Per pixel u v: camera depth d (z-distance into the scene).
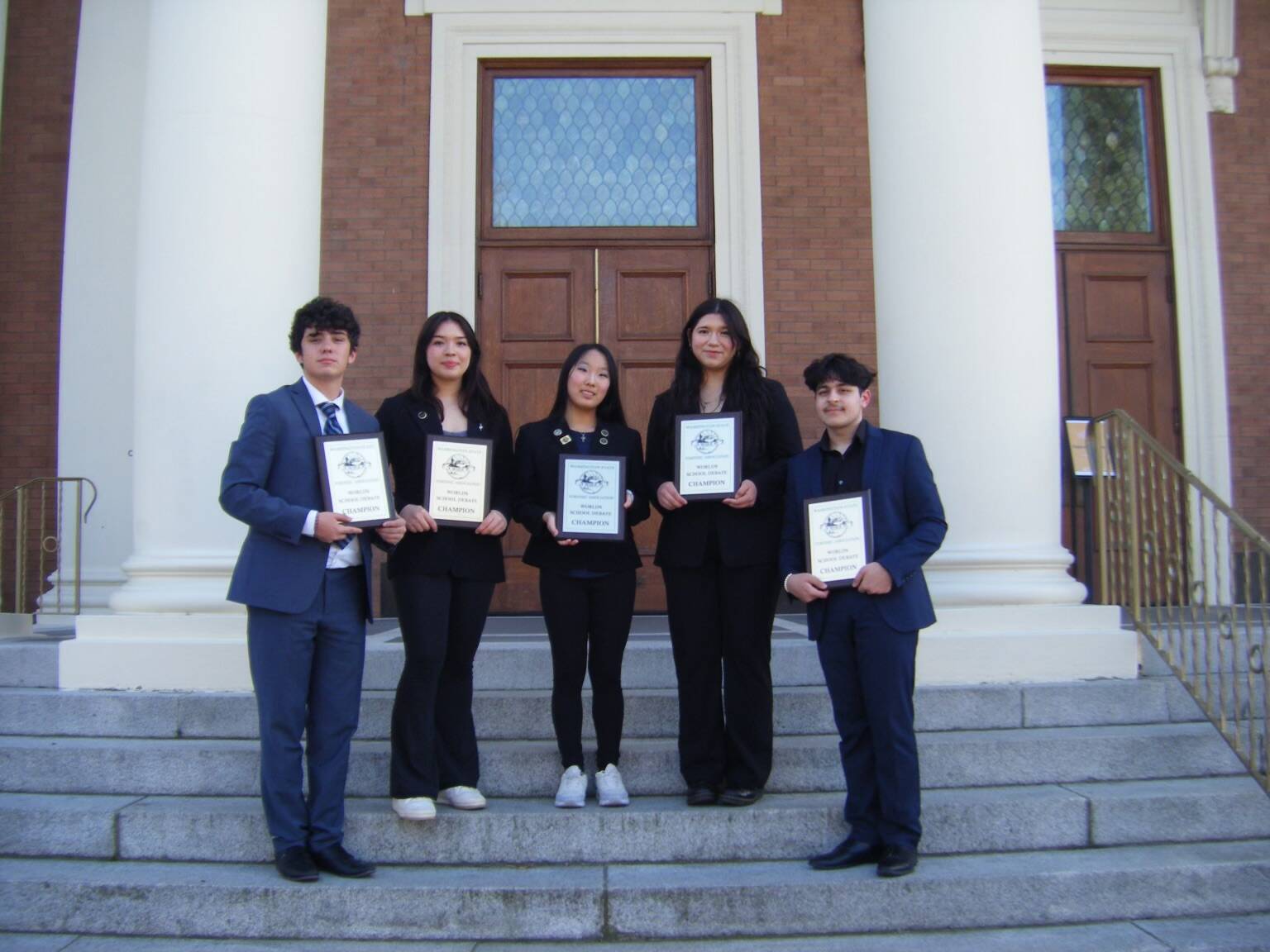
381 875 3.52
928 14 5.05
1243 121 7.49
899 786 3.44
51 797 3.98
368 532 3.67
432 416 3.85
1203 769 4.16
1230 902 3.54
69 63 7.17
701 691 3.83
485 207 7.25
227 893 3.39
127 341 6.63
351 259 7.09
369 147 7.15
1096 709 4.45
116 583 6.47
